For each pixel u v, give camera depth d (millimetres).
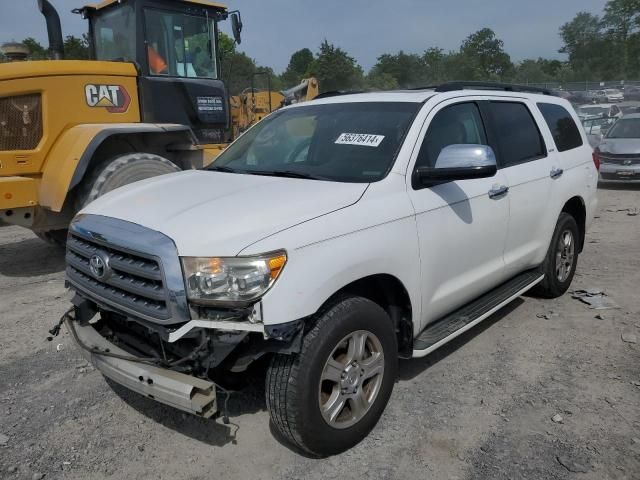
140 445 3506
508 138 4875
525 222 4875
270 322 2869
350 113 4320
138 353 3373
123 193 3887
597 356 4527
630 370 4281
